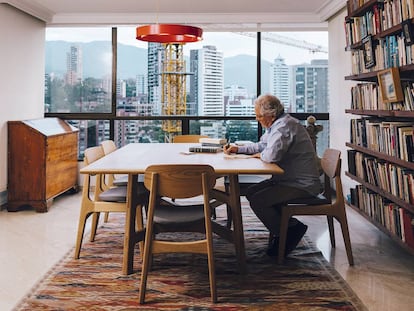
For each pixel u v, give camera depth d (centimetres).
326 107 614
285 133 307
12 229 402
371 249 343
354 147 395
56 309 238
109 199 322
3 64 480
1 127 476
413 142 274
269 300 250
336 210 307
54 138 497
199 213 280
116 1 498
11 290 263
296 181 313
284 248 309
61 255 329
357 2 377
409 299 250
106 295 257
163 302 247
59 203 523
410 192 282
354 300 248
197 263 313
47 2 502
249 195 352
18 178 472
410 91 280
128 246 288
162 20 562
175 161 305
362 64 378
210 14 558
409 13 271
